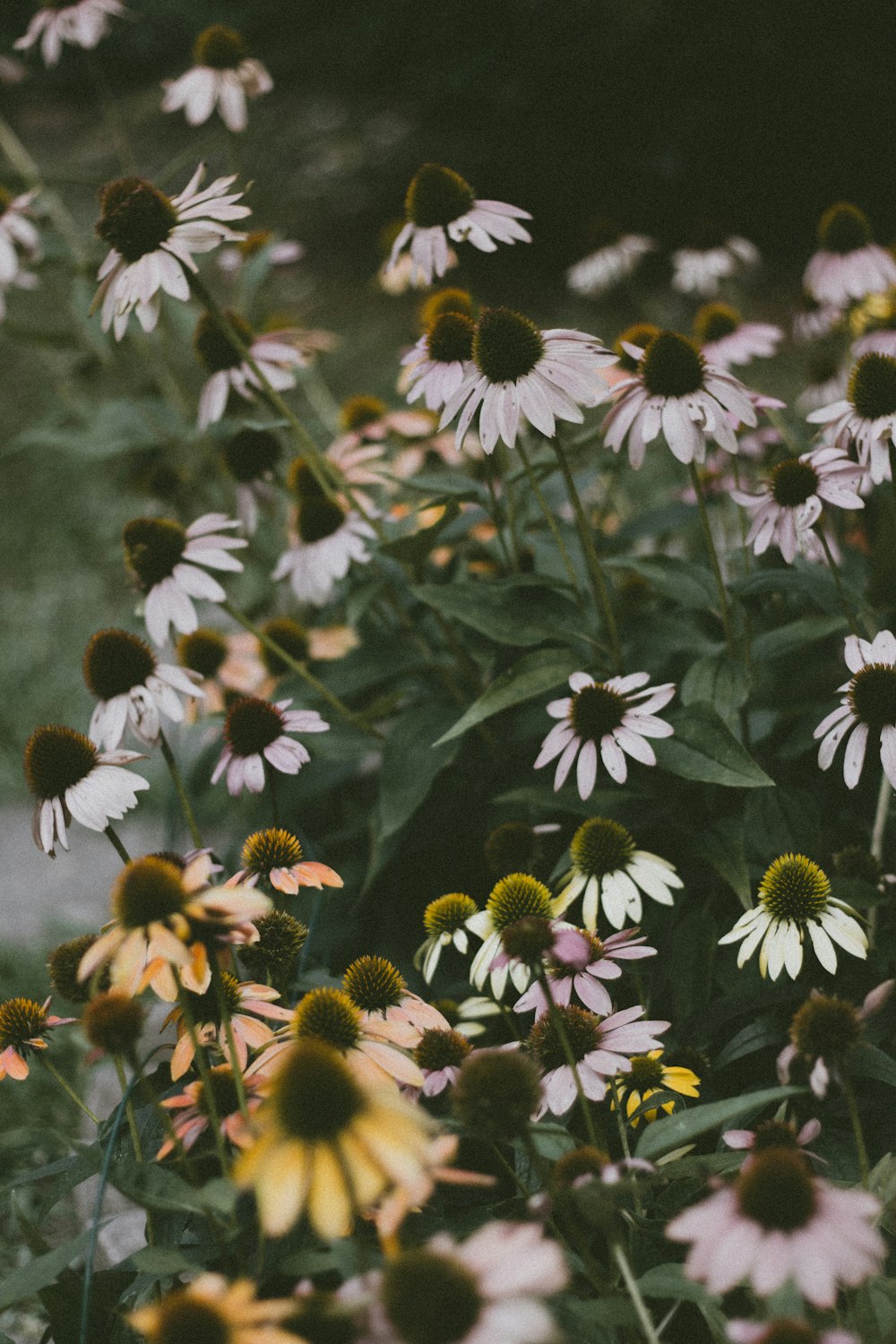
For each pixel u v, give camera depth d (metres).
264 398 1.42
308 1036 1.05
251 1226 1.01
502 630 1.27
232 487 1.66
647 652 1.31
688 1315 1.07
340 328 3.49
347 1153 0.92
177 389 1.74
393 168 4.02
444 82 3.86
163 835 1.82
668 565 1.29
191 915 1.00
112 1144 1.05
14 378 3.39
